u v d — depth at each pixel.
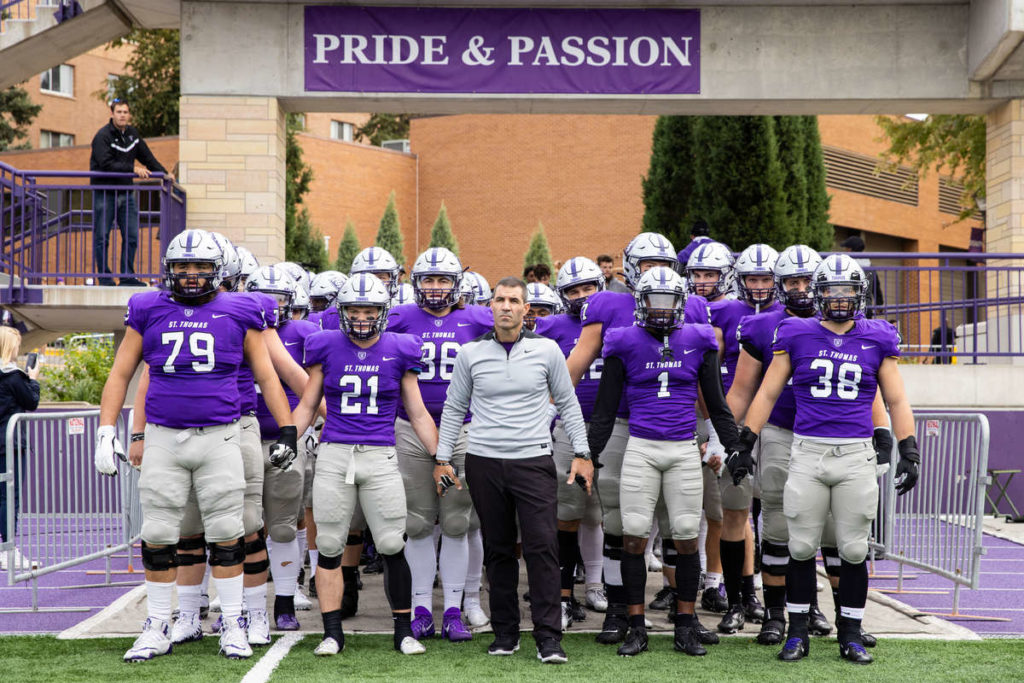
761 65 30.72
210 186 30.05
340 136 103.12
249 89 30.16
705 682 12.50
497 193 80.69
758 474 16.14
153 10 31.53
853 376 13.76
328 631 14.07
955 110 32.09
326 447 14.19
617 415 15.16
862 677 12.80
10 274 27.50
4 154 71.38
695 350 14.25
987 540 25.91
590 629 15.74
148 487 13.62
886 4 30.80
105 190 27.81
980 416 17.52
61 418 19.58
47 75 93.50
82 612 17.61
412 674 12.80
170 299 13.91
